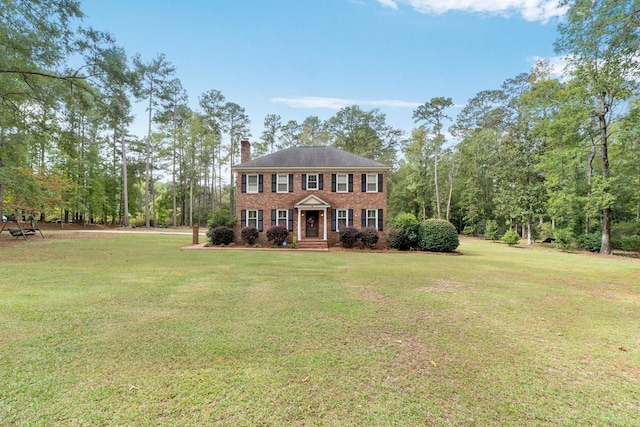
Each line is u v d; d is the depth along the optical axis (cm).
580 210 2198
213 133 4272
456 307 643
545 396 317
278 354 399
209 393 307
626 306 675
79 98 1622
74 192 3272
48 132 1783
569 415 285
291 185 2141
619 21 1118
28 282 782
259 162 2191
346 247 2016
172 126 3975
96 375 336
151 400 292
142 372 346
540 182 2573
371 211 2123
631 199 2398
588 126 2050
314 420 268
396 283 871
